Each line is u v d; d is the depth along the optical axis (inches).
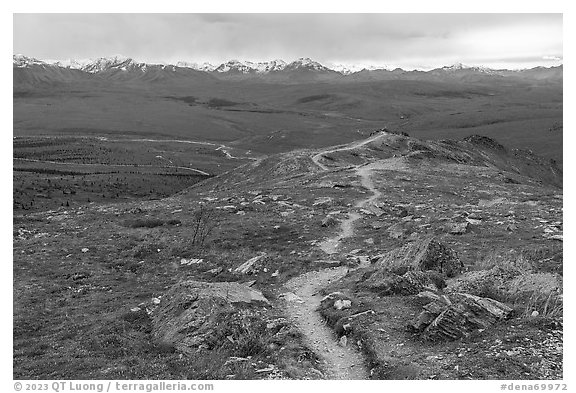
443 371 752.3
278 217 2295.8
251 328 960.9
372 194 2891.2
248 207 2578.7
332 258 1571.1
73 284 1523.1
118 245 1979.6
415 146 5664.4
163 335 995.9
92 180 6806.1
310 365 833.5
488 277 1055.6
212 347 923.4
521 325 851.4
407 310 1001.5
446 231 1724.9
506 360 757.3
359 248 1688.0
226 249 1850.4
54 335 1075.3
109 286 1496.1
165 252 1840.6
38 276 1601.9
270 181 4188.0
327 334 979.3
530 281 1004.6
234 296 1081.4
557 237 1498.5
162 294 1366.9
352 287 1218.6
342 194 2896.2
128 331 1053.8
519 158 6870.1
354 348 901.2
